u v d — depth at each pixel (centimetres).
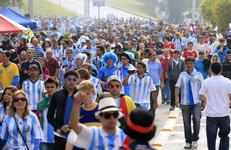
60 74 3656
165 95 4050
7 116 1817
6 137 1808
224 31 10044
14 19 4928
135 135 1055
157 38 5862
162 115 3603
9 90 2025
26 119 1809
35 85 2375
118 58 3341
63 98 1838
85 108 1579
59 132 1838
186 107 2631
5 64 2959
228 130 2317
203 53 3575
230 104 2367
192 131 2931
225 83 2294
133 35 7400
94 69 2861
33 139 1812
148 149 1055
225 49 4712
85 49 4506
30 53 3025
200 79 2606
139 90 2716
